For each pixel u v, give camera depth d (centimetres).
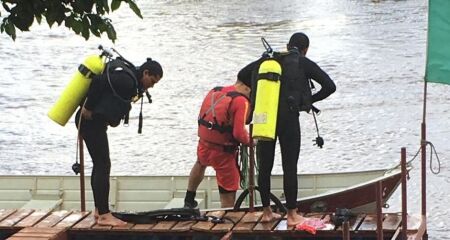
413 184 2150
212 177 1467
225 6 6144
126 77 1098
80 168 1255
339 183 1474
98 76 1103
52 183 1520
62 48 4578
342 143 2641
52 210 1293
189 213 1177
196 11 5912
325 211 1334
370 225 1126
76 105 1133
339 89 3394
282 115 1088
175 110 3116
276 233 1120
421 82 3444
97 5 949
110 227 1151
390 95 3244
